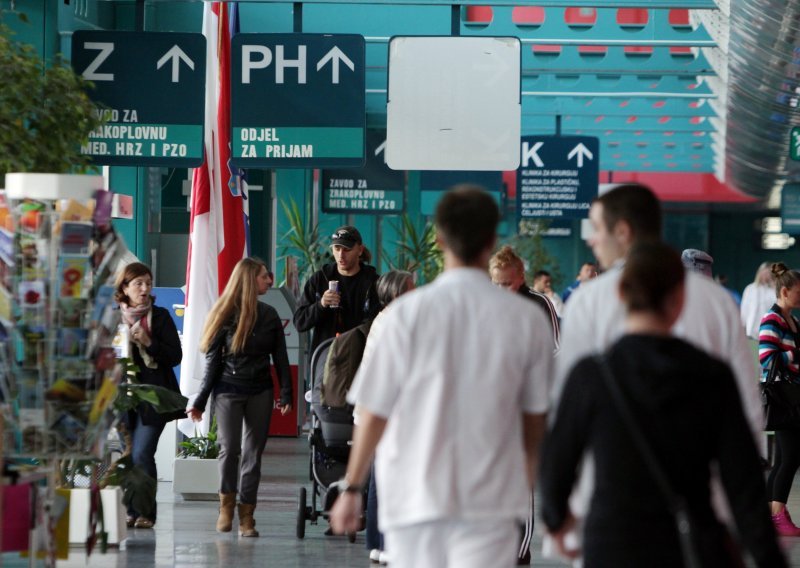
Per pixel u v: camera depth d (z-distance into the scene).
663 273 10.76
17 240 18.31
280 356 26.72
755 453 10.41
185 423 33.75
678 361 10.36
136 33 31.86
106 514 24.78
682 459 10.30
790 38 40.81
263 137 32.50
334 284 27.09
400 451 11.88
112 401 19.00
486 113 34.72
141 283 26.97
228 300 26.39
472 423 11.82
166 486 35.03
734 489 10.34
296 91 32.44
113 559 23.89
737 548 10.42
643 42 49.41
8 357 18.30
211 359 26.64
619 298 10.98
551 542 11.00
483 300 12.03
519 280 23.05
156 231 49.53
